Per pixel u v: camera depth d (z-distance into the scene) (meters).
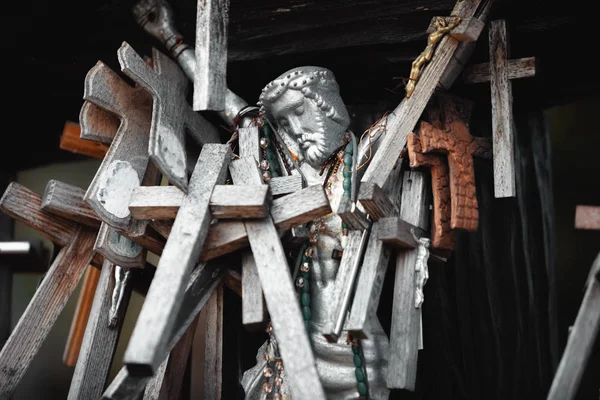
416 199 3.38
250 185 3.16
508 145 3.48
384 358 3.29
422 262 3.27
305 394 2.88
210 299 3.63
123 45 3.39
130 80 4.13
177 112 3.54
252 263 3.23
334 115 3.43
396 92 3.79
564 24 3.58
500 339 3.59
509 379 3.56
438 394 3.65
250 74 4.02
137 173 3.48
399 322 3.20
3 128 4.43
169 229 3.37
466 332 3.64
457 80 3.64
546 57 3.67
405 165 3.48
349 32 3.80
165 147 3.29
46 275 3.58
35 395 4.41
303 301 3.35
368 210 3.23
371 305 3.13
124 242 3.50
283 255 3.10
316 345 3.33
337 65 3.88
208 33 3.26
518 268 3.62
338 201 3.43
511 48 3.69
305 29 3.85
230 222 3.21
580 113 3.68
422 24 3.71
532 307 3.57
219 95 3.24
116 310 3.56
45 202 3.54
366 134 3.50
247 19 3.92
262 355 3.51
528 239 3.62
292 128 3.45
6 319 4.35
